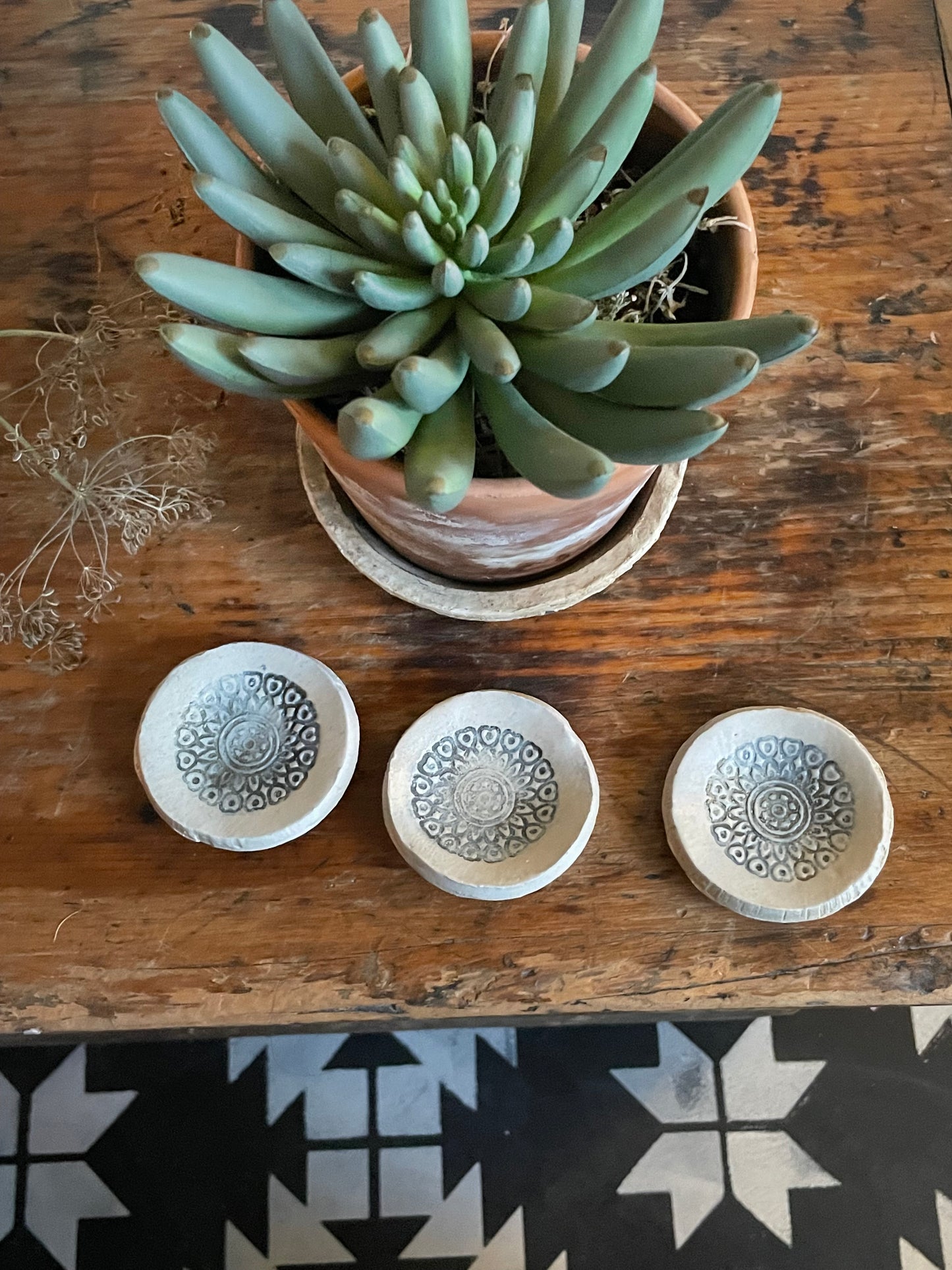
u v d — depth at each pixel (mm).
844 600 575
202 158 400
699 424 337
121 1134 967
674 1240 934
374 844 545
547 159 436
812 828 531
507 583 563
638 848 543
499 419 388
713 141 379
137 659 576
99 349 580
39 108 641
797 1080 971
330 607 580
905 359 600
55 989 530
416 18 413
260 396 408
